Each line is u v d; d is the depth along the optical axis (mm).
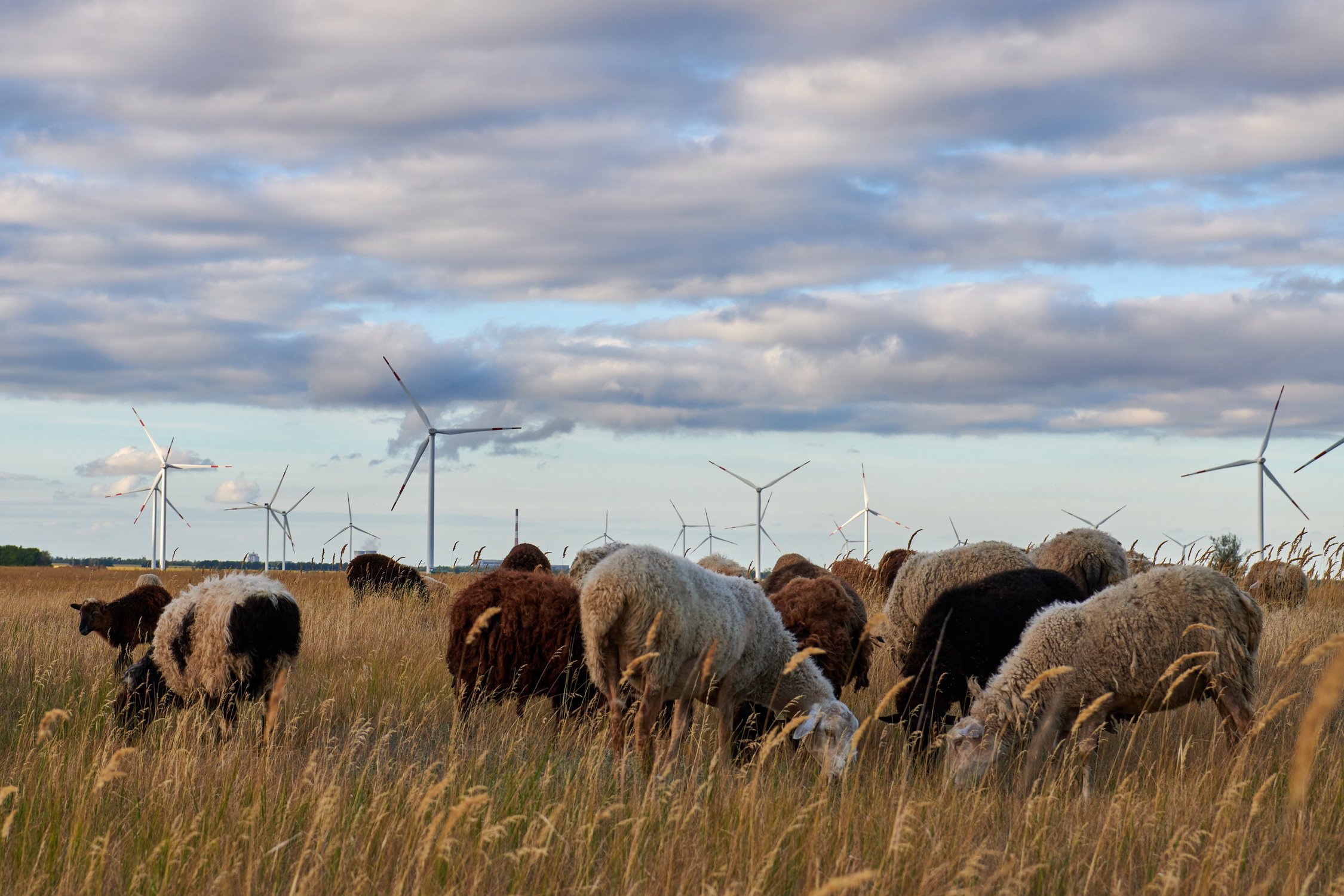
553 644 9281
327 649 12320
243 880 4824
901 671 9586
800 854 5227
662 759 7344
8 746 7816
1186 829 5113
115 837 5547
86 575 57000
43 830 5309
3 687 10266
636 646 7996
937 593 10828
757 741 7871
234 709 8773
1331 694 2971
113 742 7375
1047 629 8148
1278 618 13688
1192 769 7277
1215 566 16203
